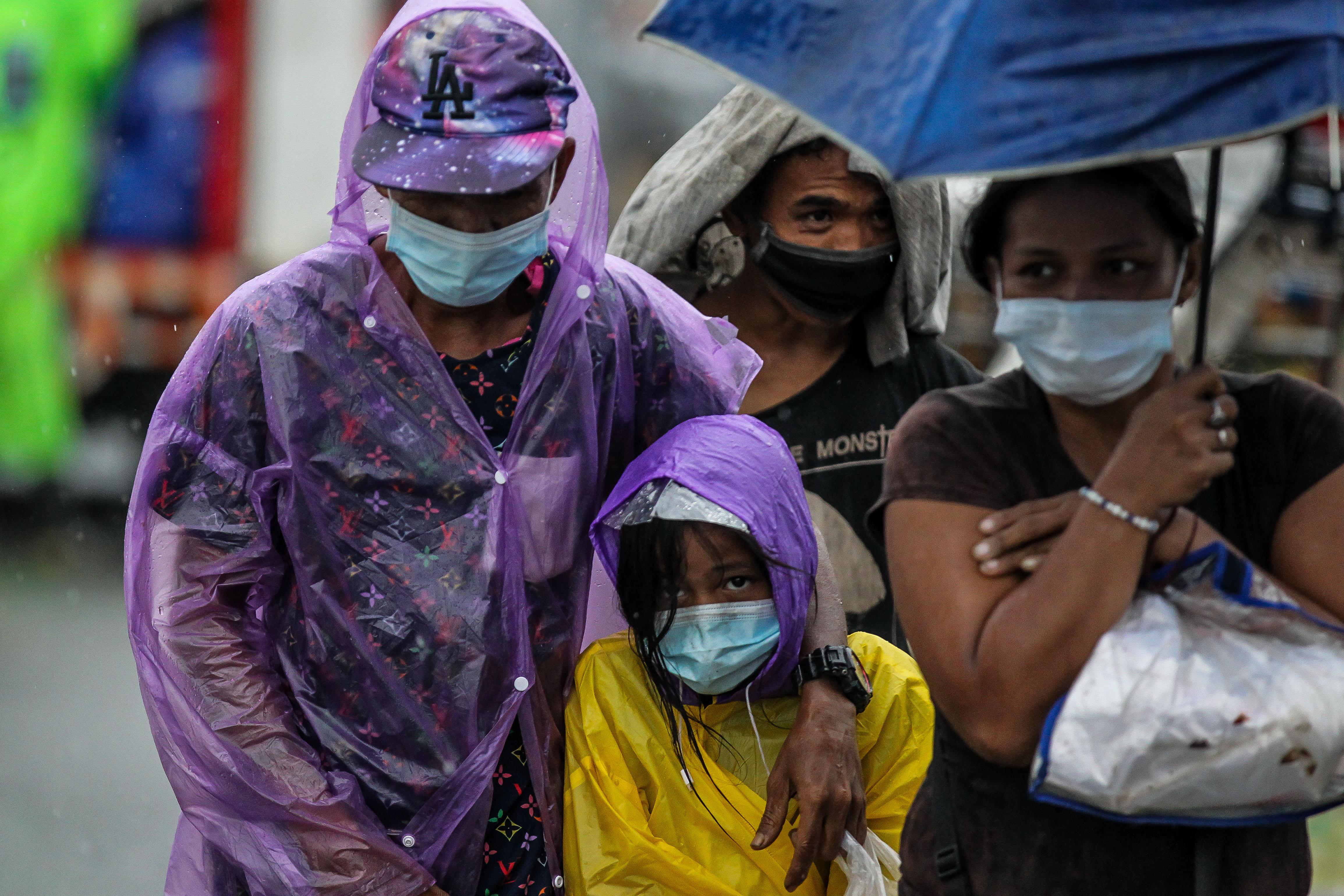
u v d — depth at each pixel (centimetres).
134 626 680
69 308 2234
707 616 651
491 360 683
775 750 685
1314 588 520
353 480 668
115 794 1435
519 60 645
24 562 2253
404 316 669
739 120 841
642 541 655
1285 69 457
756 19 509
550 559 694
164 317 2264
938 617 529
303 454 667
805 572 662
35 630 1958
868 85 488
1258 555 535
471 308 679
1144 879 532
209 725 665
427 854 672
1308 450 531
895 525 550
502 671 676
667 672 666
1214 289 1372
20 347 2217
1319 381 1562
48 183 2169
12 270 2186
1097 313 512
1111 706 493
